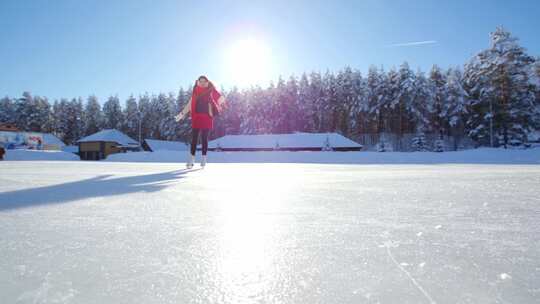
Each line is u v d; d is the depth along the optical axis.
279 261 0.69
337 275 0.61
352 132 56.69
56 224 1.00
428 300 0.51
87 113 78.81
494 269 0.63
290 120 65.06
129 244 0.80
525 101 35.94
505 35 36.12
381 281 0.58
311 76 67.06
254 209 1.26
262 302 0.51
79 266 0.65
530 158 16.23
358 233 0.91
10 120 72.94
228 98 72.94
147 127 75.69
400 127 51.91
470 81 41.78
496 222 1.03
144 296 0.52
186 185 2.03
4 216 1.11
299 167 4.51
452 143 49.25
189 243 0.82
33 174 2.81
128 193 1.66
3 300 0.49
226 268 0.65
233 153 17.38
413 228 0.96
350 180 2.38
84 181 2.24
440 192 1.73
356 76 60.84
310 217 1.12
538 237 0.86
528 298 0.51
